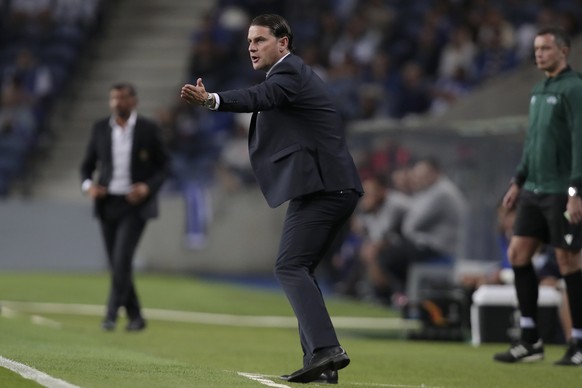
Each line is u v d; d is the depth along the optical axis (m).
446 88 68.12
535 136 28.58
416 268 47.91
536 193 28.53
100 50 83.75
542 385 24.27
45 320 39.84
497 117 48.00
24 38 81.12
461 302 38.81
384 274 53.62
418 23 76.00
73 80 80.94
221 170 69.81
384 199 54.94
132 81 82.44
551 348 34.84
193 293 56.34
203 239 69.06
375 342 37.38
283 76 21.28
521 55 69.19
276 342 35.19
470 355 32.00
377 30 74.75
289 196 21.33
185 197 69.19
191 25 85.38
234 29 78.62
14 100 75.25
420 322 38.94
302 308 21.28
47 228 69.06
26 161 74.12
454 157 51.84
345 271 60.12
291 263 21.62
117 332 36.31
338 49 74.94
